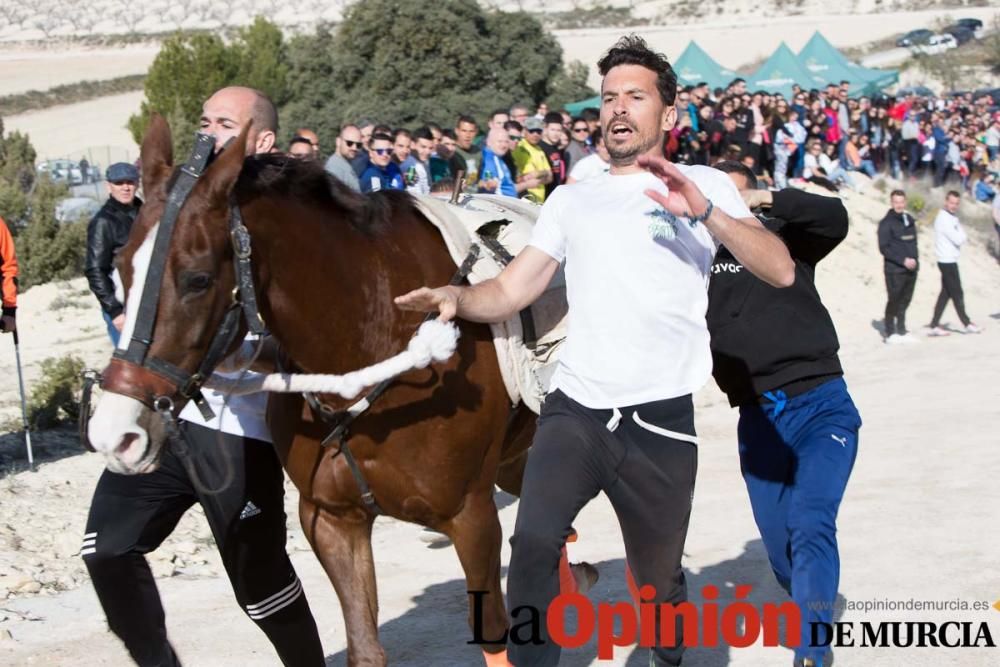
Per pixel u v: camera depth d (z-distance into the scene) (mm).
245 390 3561
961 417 9734
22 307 14875
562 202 3701
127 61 62500
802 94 21828
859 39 54938
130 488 3879
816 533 3992
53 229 17312
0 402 9797
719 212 3406
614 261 3574
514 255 4277
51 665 4852
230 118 4066
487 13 28750
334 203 3736
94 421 3154
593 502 7590
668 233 3572
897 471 7918
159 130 3420
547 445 3584
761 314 4328
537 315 4219
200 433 3875
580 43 55188
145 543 3934
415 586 5949
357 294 3693
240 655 4953
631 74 3654
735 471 8195
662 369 3578
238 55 29766
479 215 4320
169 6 80125
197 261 3246
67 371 9531
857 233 19250
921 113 28422
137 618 3912
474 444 3889
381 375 3566
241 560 4020
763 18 62906
